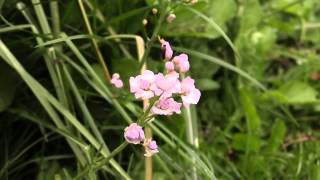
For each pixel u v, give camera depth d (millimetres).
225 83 432
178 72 252
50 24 366
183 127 375
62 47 351
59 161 350
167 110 233
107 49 373
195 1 307
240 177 370
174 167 326
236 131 430
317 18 520
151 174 322
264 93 437
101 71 363
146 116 237
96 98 364
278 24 475
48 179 329
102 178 341
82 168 316
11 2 344
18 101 346
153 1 365
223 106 432
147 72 234
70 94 349
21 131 359
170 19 311
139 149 365
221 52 434
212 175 304
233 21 446
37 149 357
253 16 448
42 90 319
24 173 347
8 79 336
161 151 326
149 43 322
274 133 401
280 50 491
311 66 476
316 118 446
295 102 441
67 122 328
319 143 404
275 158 388
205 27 399
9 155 344
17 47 345
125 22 379
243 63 444
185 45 411
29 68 348
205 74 416
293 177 375
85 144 306
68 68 353
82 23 361
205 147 388
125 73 362
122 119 360
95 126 323
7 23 326
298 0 486
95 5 348
